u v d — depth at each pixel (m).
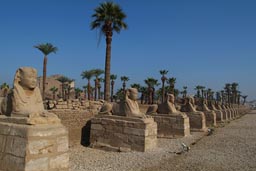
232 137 15.55
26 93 7.00
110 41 20.47
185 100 20.14
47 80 43.56
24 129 6.02
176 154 10.63
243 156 10.18
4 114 7.14
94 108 14.99
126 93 12.22
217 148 11.93
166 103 16.89
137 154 10.59
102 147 11.98
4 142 6.36
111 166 8.66
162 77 42.31
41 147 6.15
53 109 13.05
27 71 6.92
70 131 12.48
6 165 6.22
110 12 20.41
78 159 9.79
